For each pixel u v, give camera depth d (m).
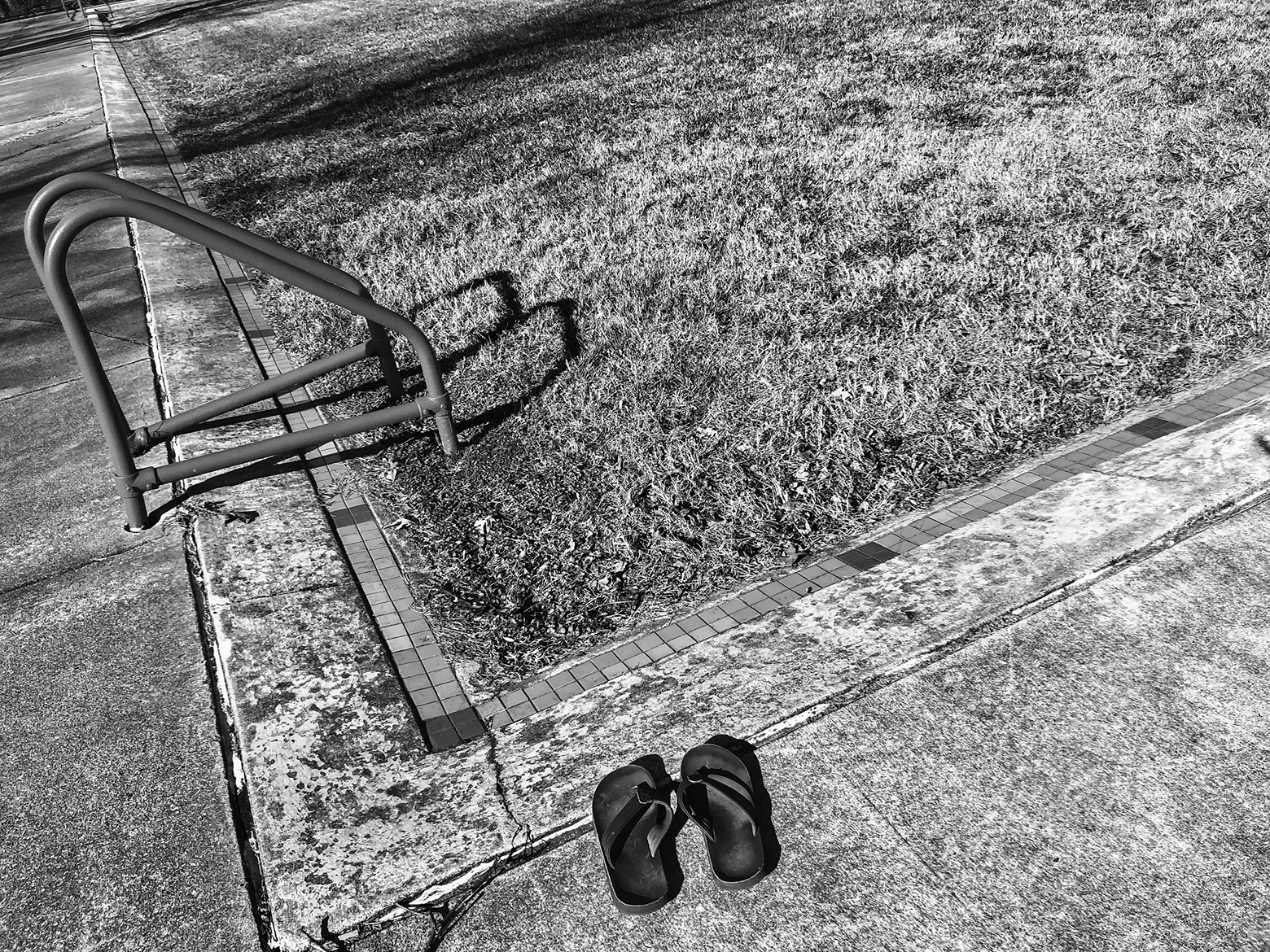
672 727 2.28
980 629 2.42
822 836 1.98
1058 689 2.23
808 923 1.83
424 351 3.53
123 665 2.80
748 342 4.28
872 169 6.36
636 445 3.64
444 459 3.83
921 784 2.06
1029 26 10.17
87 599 3.15
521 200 6.79
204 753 2.42
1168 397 3.51
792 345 4.20
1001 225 5.14
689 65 10.53
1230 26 9.15
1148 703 2.17
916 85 8.45
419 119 10.04
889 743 2.16
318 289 3.30
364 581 3.13
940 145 6.66
